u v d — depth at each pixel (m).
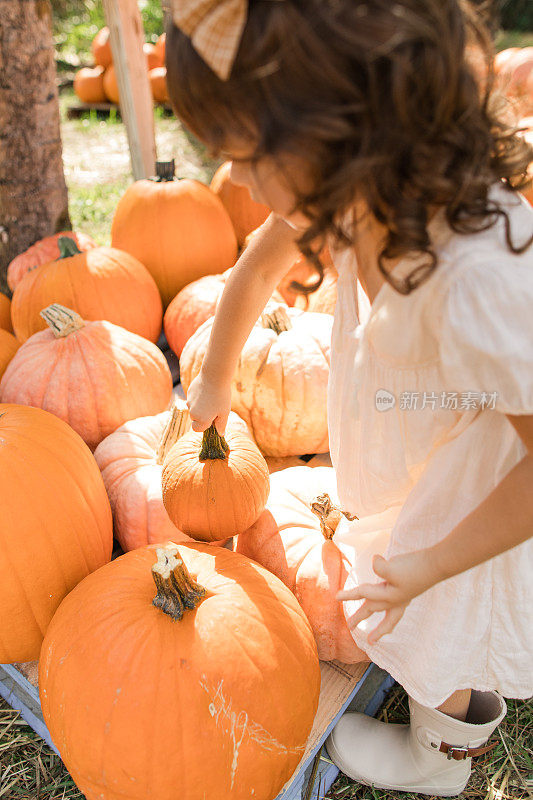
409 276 0.77
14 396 1.79
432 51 0.66
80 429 1.78
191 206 2.36
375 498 1.11
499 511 0.83
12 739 1.53
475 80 0.73
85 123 5.25
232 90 0.68
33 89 2.37
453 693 1.25
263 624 1.18
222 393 1.34
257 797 1.14
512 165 0.81
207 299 2.12
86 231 3.60
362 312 1.08
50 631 1.23
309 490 1.57
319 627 1.40
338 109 0.66
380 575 0.91
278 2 0.64
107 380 1.78
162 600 1.17
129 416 1.81
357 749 1.44
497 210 0.76
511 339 0.74
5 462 1.30
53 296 2.04
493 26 0.79
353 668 1.47
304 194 0.73
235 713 1.11
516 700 1.63
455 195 0.72
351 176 0.67
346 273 1.02
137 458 1.68
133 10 2.72
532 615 1.05
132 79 2.82
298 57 0.64
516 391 0.76
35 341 1.87
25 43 2.29
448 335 0.78
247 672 1.12
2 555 1.27
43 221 2.60
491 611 1.05
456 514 1.01
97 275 2.07
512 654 1.09
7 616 1.31
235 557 1.33
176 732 1.09
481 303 0.75
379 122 0.67
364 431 1.03
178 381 2.27
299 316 1.93
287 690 1.16
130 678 1.10
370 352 0.96
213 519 1.38
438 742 1.31
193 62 0.69
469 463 0.97
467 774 1.42
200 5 0.65
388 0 0.65
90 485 1.43
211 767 1.10
